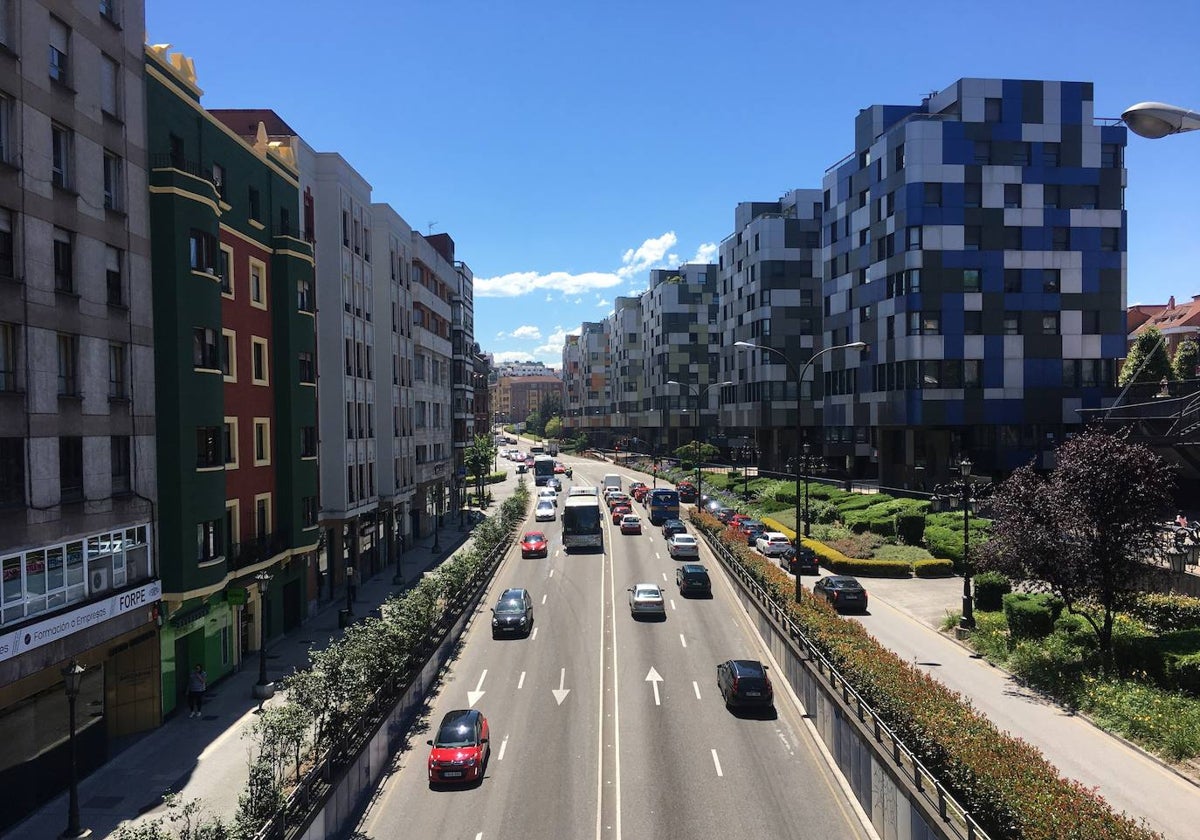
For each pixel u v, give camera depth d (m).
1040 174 60.69
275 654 31.44
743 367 97.56
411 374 57.38
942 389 59.81
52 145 20.05
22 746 18.30
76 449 20.56
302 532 33.84
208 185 25.80
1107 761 18.23
